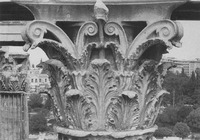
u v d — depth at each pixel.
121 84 4.54
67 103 4.64
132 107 4.56
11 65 12.52
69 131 4.64
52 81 4.96
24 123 13.02
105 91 4.56
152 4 4.33
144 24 4.59
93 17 4.43
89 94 4.57
